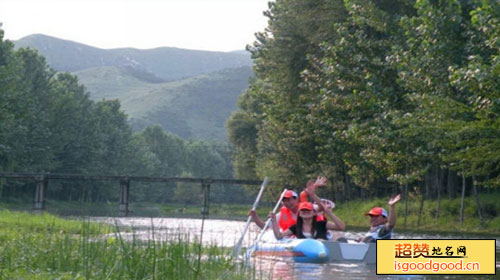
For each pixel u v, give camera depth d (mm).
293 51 48844
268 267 14000
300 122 45375
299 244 15438
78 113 114750
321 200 17672
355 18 34500
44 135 102500
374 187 52188
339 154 46031
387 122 32594
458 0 28922
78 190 107438
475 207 38031
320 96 39656
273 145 64062
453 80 23594
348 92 37188
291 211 17828
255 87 54531
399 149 33156
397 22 33750
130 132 153875
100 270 10055
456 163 29516
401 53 29812
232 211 101000
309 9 46094
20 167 101000
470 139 26906
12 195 112500
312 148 56344
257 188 91375
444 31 27703
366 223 46375
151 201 141125
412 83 29094
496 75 22000
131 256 10453
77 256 10914
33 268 10469
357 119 35094
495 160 27703
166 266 10016
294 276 12633
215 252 14672
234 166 112125
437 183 40781
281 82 50438
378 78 34469
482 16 22766
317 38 45500
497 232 32750
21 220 27062
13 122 87312
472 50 27438
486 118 23656
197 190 146375
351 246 15273
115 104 153000
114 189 114000
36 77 107062
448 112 25672
